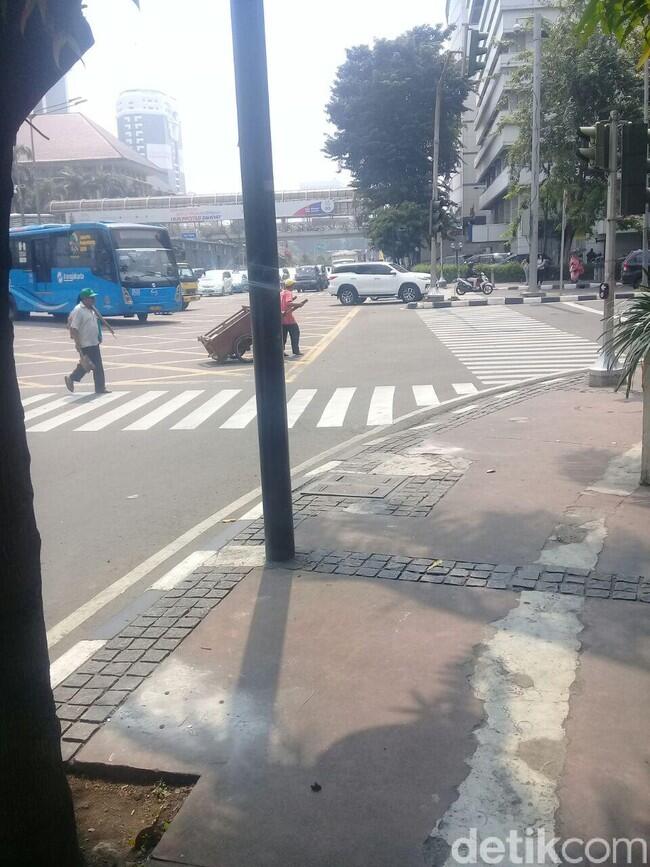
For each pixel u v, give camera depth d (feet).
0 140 7.38
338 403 40.73
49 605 17.46
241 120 16.10
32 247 99.76
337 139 176.96
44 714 8.41
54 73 7.54
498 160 218.59
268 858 9.06
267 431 17.15
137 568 19.36
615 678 12.41
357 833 9.37
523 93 121.80
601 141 34.22
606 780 10.08
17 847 8.32
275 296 16.70
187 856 9.15
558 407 34.24
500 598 15.33
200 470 28.84
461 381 45.73
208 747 11.09
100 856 9.37
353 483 23.59
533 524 19.25
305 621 14.74
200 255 296.92
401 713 11.66
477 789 10.00
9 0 6.79
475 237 222.69
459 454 26.50
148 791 10.55
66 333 91.86
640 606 14.79
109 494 26.25
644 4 14.64
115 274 94.58
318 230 256.93
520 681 12.41
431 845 9.14
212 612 15.31
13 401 7.89
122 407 43.04
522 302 102.37
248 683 12.70
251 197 16.31
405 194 172.55
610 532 18.48
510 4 177.58
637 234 156.97
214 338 58.75
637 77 109.91
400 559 17.46
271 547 17.63
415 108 171.53
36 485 27.89
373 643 13.78
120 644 14.23
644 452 21.81
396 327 79.97
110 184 295.89
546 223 150.71
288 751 10.91
